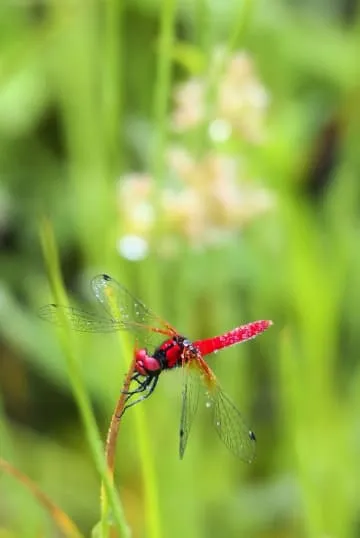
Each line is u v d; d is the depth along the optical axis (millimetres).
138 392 495
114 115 599
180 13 701
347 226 713
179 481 589
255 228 642
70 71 737
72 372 499
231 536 610
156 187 572
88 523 635
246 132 593
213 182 577
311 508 552
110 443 493
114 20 589
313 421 603
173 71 685
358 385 652
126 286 589
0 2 801
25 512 563
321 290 621
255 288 667
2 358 717
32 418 713
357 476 610
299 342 648
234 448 497
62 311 497
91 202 687
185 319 600
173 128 582
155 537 522
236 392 624
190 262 619
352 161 736
